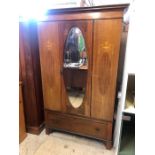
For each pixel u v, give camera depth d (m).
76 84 1.77
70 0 1.98
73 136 2.07
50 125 2.05
